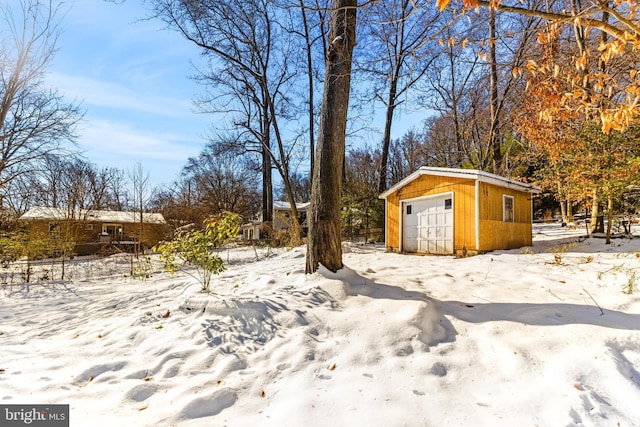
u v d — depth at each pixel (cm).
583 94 304
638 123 627
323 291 425
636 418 211
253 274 618
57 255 1432
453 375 265
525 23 887
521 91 1059
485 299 409
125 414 228
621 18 226
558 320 331
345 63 496
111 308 539
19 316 564
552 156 768
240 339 340
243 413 230
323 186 484
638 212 793
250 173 3072
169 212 2922
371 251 1082
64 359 324
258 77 1653
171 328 385
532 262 639
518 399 232
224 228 505
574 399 225
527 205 981
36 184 1759
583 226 1178
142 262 1281
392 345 305
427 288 459
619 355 269
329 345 312
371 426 207
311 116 1788
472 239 827
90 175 2517
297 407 229
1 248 1062
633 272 454
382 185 1591
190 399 240
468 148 1706
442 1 212
